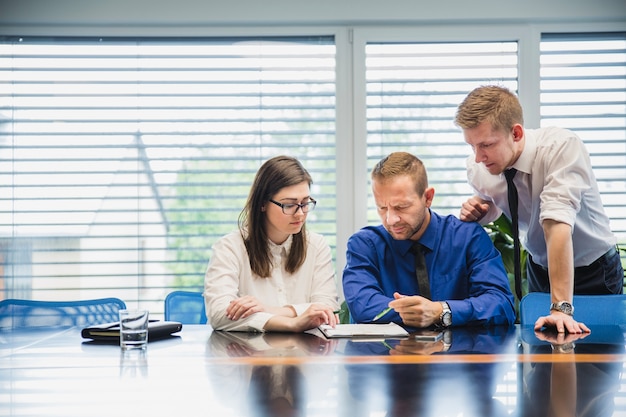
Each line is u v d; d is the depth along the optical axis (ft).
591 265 7.65
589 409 3.11
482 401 3.28
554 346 5.05
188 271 11.94
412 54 11.99
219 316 6.66
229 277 7.16
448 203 11.98
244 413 3.11
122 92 11.98
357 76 11.94
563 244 6.31
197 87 12.01
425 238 7.12
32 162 11.93
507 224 10.52
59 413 3.17
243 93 12.01
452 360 4.43
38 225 11.91
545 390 3.50
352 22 11.87
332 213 11.97
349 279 7.12
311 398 3.38
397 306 6.29
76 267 11.93
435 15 11.71
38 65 11.96
